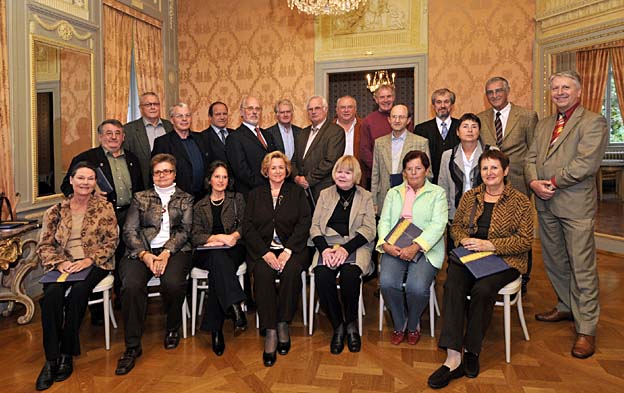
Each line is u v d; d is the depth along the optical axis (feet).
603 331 10.33
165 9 21.44
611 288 13.33
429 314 11.22
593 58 17.62
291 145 14.21
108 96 17.15
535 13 19.08
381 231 10.62
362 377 8.43
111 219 10.02
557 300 12.36
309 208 10.95
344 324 10.00
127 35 18.30
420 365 8.89
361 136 13.76
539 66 19.04
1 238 10.55
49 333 8.52
